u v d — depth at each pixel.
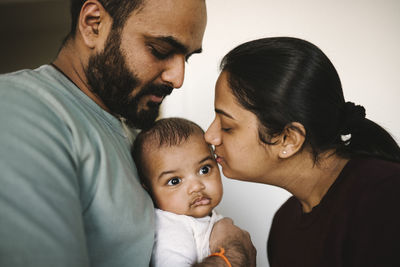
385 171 0.70
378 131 0.81
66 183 0.57
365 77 2.04
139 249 0.78
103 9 0.80
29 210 0.49
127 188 0.75
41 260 0.48
